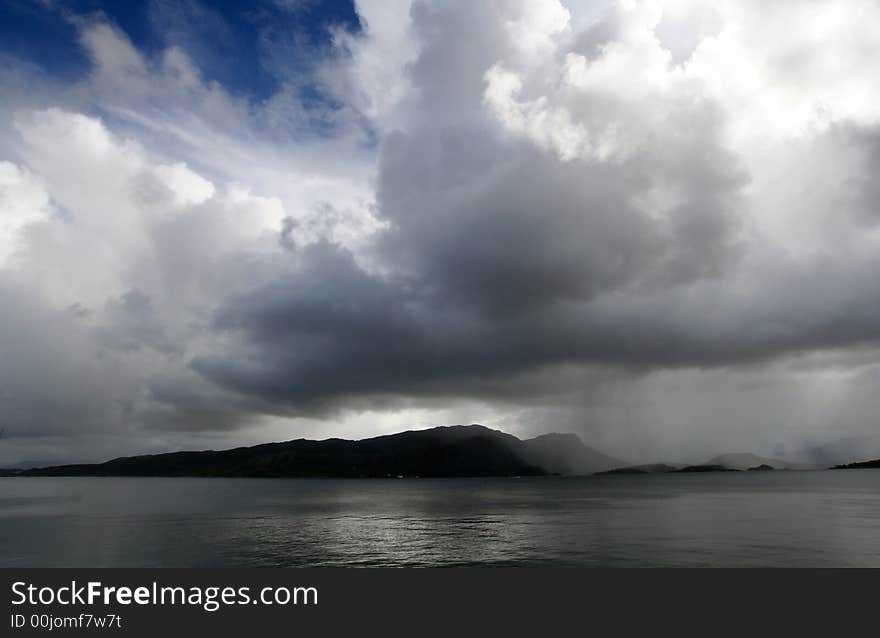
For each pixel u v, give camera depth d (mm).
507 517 114625
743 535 80500
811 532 82875
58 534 91375
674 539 77562
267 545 76812
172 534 90688
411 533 88875
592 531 88062
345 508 148625
